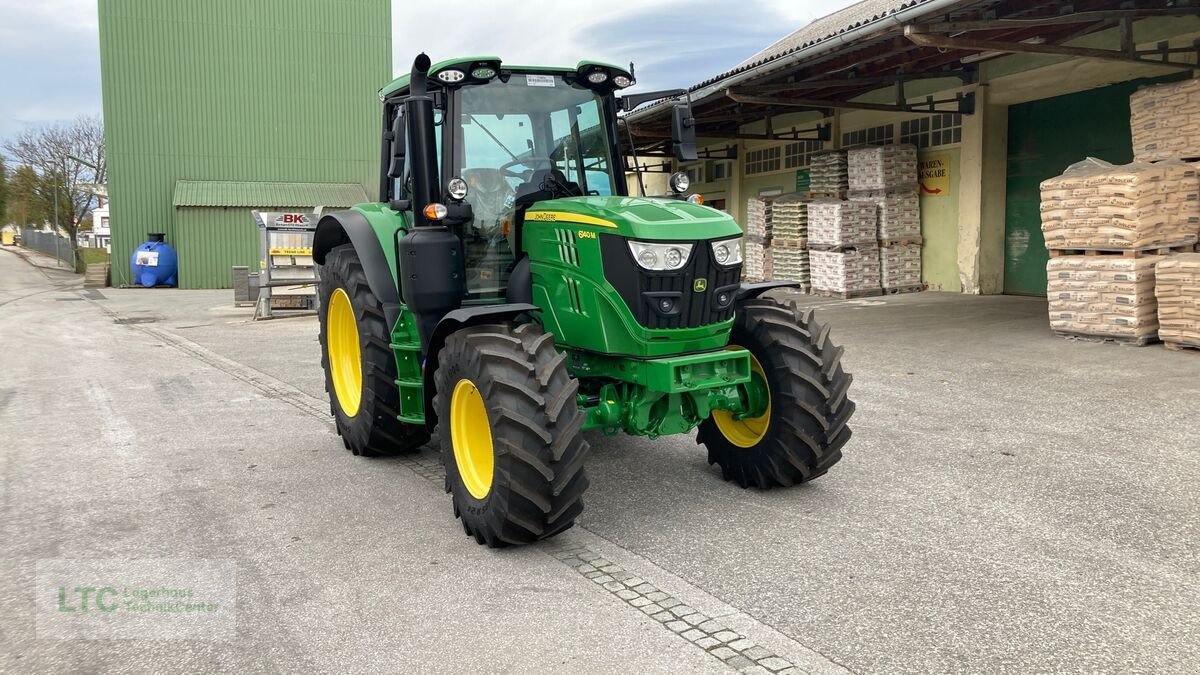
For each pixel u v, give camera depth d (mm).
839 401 5109
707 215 4855
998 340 10125
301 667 3367
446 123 5230
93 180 49688
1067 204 9797
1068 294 9836
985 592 3838
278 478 5930
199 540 4750
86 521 5082
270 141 30672
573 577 4164
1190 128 9367
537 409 4324
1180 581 3887
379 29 31562
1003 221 14695
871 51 12258
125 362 11445
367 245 5957
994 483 5297
